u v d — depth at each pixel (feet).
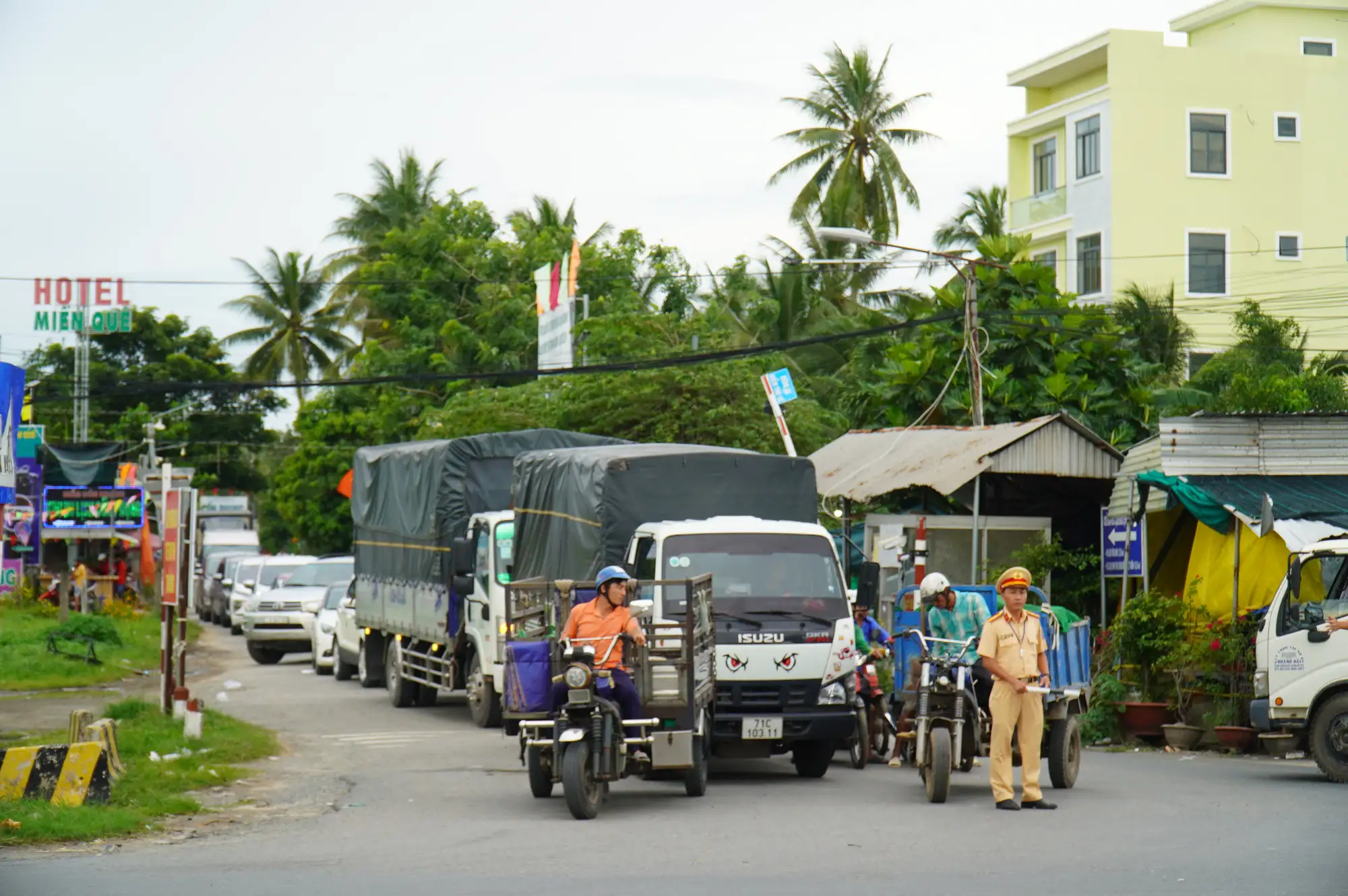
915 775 59.21
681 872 35.99
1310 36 192.75
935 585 53.06
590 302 199.00
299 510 223.51
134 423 265.75
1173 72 177.78
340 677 111.86
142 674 106.32
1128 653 74.54
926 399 116.16
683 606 56.13
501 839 42.22
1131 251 175.94
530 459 74.28
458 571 74.59
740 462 64.75
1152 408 114.62
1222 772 60.13
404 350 204.13
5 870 37.11
